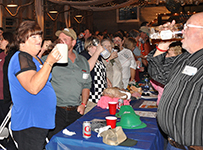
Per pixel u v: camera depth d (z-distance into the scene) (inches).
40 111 68.1
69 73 95.0
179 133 55.3
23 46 66.3
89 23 590.2
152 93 135.9
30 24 64.8
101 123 80.0
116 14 590.2
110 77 131.3
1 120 113.9
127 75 151.4
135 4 434.3
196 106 52.3
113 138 62.7
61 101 96.0
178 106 55.4
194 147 54.2
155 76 67.6
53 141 68.5
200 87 52.1
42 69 59.6
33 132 68.0
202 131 51.8
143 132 71.2
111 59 131.3
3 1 305.4
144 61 204.7
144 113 93.0
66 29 96.7
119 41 154.3
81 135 70.1
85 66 102.5
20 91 64.8
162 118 60.3
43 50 96.5
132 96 122.5
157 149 70.8
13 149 99.5
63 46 61.1
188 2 188.4
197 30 53.5
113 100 102.7
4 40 113.3
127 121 76.0
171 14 424.2
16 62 62.8
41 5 385.1
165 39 58.7
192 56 56.3
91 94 117.4
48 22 421.7
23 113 66.4
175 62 62.2
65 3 360.8
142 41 204.8
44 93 68.9
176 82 58.2
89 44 116.6
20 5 336.8
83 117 89.4
